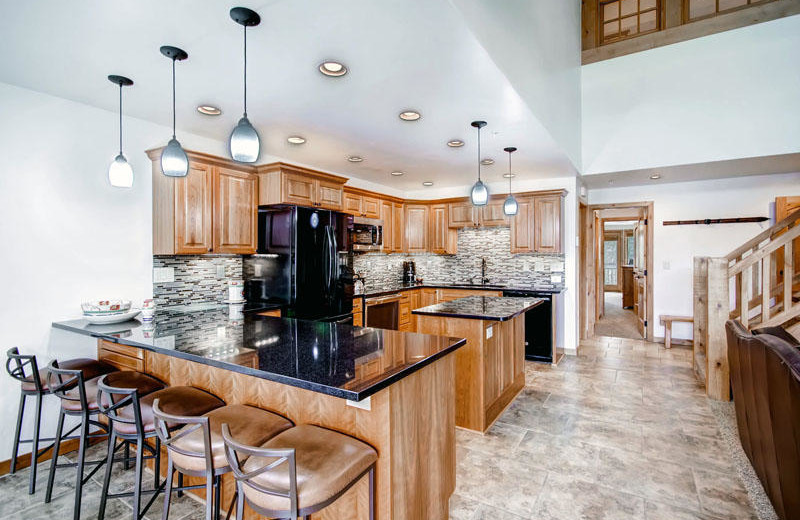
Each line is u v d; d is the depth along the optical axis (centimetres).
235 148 180
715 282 344
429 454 174
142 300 301
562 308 506
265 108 269
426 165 443
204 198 315
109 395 171
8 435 237
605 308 927
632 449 258
